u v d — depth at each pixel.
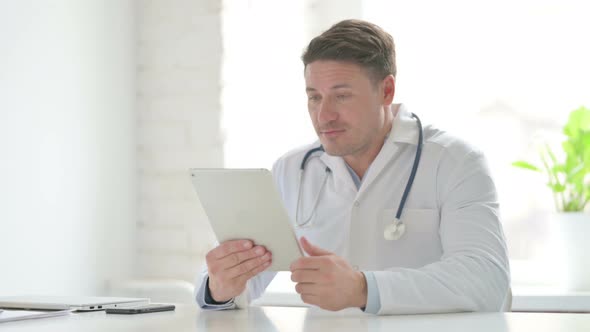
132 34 2.87
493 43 2.79
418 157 1.69
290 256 1.36
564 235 2.44
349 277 1.28
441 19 2.83
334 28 1.64
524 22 2.77
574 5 2.73
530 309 2.27
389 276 1.32
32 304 1.36
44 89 2.44
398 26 2.86
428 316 1.26
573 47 2.73
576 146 2.49
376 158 1.71
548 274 2.68
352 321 1.20
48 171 2.45
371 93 1.62
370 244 1.71
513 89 2.78
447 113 2.82
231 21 2.79
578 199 2.51
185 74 2.82
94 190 2.66
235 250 1.37
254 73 2.84
